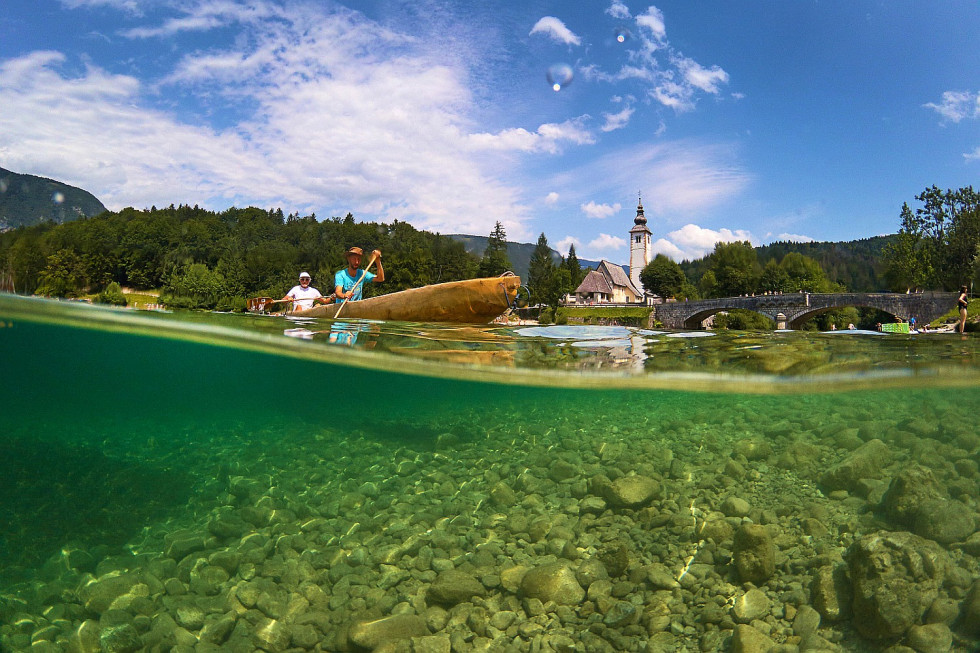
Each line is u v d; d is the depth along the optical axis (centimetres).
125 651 238
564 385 573
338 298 688
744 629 216
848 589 242
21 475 543
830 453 457
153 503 436
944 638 203
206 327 507
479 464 534
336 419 1055
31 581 300
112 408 1359
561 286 9562
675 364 452
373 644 233
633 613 245
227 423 1354
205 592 288
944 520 281
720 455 497
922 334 614
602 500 382
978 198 6600
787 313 5375
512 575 284
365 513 400
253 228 9538
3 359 811
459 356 477
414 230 13638
